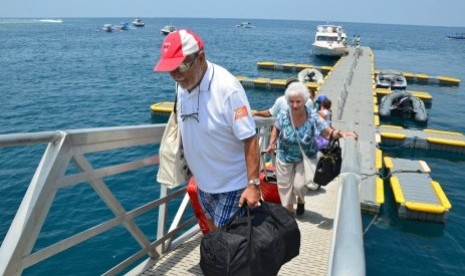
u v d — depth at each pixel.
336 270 1.38
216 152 2.53
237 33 140.62
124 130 3.13
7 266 2.36
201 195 2.79
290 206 4.92
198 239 4.32
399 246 8.66
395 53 78.75
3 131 17.53
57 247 2.71
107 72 37.75
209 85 2.41
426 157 15.64
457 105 26.98
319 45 47.22
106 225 3.14
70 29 143.50
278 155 4.80
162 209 3.82
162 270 3.66
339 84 26.17
